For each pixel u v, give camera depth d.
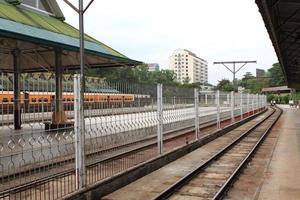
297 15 14.77
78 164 8.60
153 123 14.12
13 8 17.44
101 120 10.55
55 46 16.09
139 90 12.88
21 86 8.25
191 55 120.81
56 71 19.91
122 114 11.80
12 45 19.00
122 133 11.81
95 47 18.67
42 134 8.22
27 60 24.11
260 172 13.06
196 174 12.38
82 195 8.47
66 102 9.19
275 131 28.12
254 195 9.88
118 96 11.51
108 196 9.48
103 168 10.66
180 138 18.52
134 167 11.16
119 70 44.00
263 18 13.49
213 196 9.78
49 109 8.70
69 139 8.99
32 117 8.05
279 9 14.08
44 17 19.41
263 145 20.00
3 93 7.65
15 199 7.66
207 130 23.33
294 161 14.92
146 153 13.59
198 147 18.38
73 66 24.39
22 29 14.83
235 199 9.70
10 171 7.56
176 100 17.14
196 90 19.31
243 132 26.47
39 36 15.22
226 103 30.58
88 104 9.88
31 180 7.91
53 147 8.48
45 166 8.27
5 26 13.95
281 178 11.89
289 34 17.69
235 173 11.98
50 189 8.65
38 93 8.34
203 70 132.38
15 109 7.68
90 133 9.98
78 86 8.71
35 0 19.56
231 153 17.08
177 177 11.70
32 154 7.93
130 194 9.71
